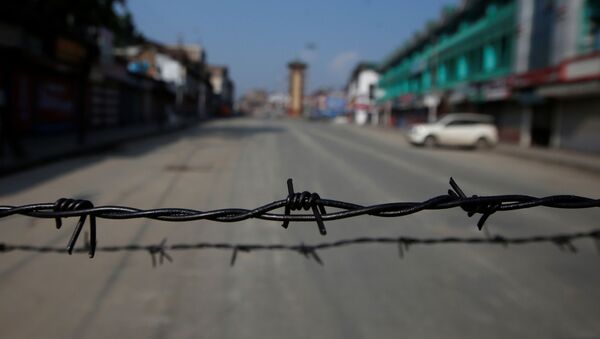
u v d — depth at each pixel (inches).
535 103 714.8
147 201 259.3
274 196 280.2
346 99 3016.7
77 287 131.5
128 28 1457.9
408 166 452.4
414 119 1477.6
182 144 673.6
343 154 564.1
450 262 159.5
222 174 367.2
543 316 118.1
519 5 762.8
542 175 423.5
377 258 162.2
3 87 528.7
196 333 107.4
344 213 40.3
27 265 147.7
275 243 178.5
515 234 197.9
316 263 155.7
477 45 940.0
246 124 1683.1
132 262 152.2
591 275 148.6
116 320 112.5
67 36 583.5
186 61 1838.1
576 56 599.8
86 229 188.1
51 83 669.9
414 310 120.8
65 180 323.6
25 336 103.8
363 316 117.0
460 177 387.2
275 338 105.8
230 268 149.6
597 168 454.9
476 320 115.3
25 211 40.4
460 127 719.1
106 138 675.4
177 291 130.5
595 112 609.3
